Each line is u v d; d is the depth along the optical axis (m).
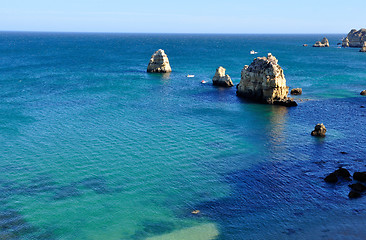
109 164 42.88
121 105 73.31
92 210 32.78
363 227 29.88
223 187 37.25
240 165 42.75
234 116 65.12
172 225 30.48
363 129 56.88
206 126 58.62
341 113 67.44
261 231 29.48
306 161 43.78
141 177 39.56
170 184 38.00
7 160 43.62
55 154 45.75
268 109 70.62
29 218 31.30
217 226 30.25
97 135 53.41
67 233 29.33
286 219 31.19
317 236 28.72
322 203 33.81
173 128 57.31
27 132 54.50
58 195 35.41
